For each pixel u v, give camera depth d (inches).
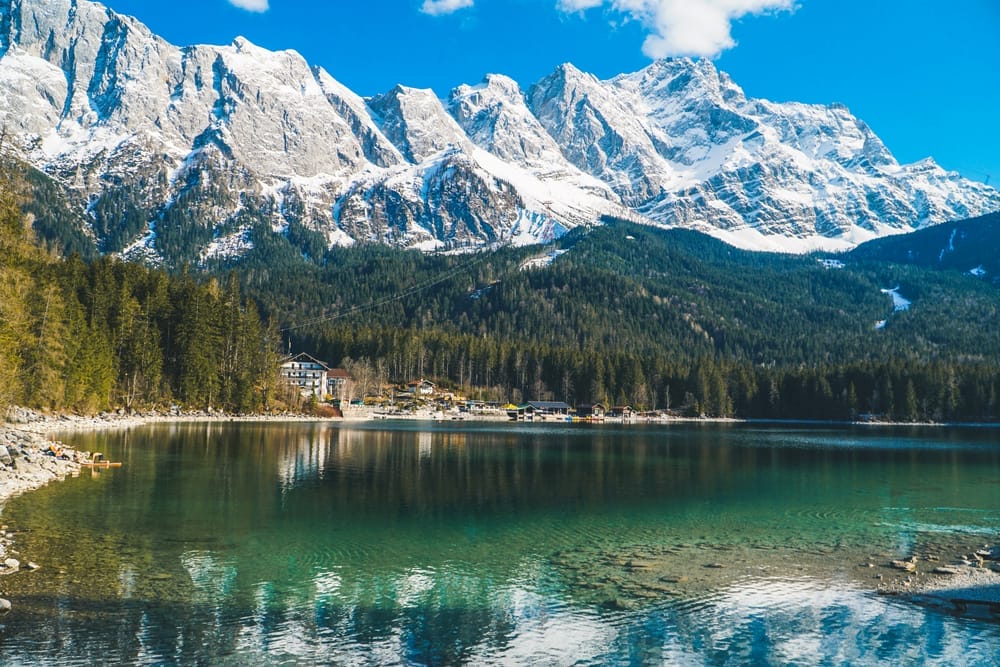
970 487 2450.8
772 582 1206.3
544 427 6884.8
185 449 3159.5
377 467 2763.3
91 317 4995.1
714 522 1744.6
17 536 1393.9
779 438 5462.6
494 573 1243.2
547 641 933.2
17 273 2938.0
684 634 965.2
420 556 1352.1
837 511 1927.9
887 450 4202.8
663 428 7170.3
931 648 923.4
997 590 1161.4
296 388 7869.1
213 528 1537.9
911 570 1293.1
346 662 853.2
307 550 1373.0
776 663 872.9
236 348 6407.5
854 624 1005.2
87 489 1952.5
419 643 919.0
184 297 5979.3
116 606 1015.6
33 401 4013.3
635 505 1977.1
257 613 1011.3
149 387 5467.5
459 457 3289.9
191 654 861.8
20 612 974.4
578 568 1284.4
